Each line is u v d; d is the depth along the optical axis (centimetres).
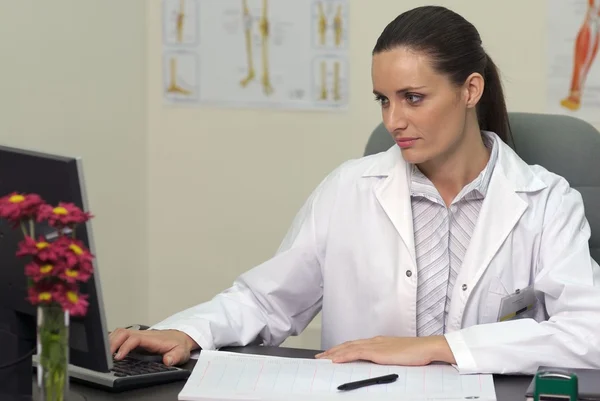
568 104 322
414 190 203
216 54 346
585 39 318
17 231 145
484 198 200
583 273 187
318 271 214
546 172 208
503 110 210
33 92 293
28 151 145
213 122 350
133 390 158
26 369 153
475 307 196
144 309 358
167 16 347
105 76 328
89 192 321
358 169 214
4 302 151
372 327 204
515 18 322
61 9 303
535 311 202
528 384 161
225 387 153
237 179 351
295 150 345
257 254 353
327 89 339
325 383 156
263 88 344
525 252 198
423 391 152
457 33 186
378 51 185
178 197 356
